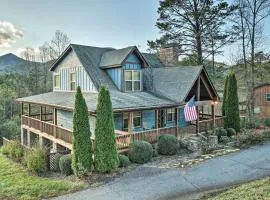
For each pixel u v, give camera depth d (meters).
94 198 9.93
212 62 36.97
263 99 31.38
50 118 24.28
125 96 17.58
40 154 14.07
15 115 34.03
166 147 15.73
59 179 12.56
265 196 8.14
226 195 9.03
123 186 11.04
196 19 30.02
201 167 13.27
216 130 19.75
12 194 10.44
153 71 23.00
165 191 10.43
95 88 18.20
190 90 19.25
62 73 22.27
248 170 12.64
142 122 19.27
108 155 12.55
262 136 19.09
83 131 12.34
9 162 16.73
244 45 28.27
